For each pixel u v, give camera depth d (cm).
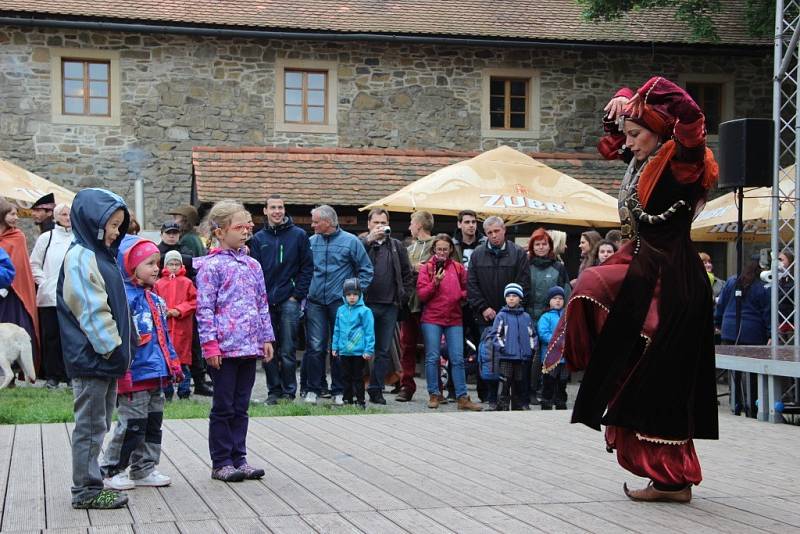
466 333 1025
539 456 575
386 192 1648
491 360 898
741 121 917
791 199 932
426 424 704
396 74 1847
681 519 421
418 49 1852
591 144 1905
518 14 1911
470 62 1870
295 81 1827
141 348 476
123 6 1750
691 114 434
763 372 758
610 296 452
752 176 916
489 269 923
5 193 1250
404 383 998
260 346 520
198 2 1805
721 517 427
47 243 1005
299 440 629
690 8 1842
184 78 1780
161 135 1773
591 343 468
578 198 1256
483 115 1872
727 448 624
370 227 970
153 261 480
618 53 1903
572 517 421
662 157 447
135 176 1764
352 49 1830
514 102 1905
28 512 426
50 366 1002
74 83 1755
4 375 1006
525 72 1888
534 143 1891
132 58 1764
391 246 959
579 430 678
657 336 440
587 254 966
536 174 1276
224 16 1769
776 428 720
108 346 423
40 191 1309
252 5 1822
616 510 436
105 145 1758
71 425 675
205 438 631
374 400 962
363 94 1834
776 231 913
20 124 1725
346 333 917
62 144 1742
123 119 1761
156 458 490
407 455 576
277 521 410
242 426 518
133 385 472
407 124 1848
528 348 897
